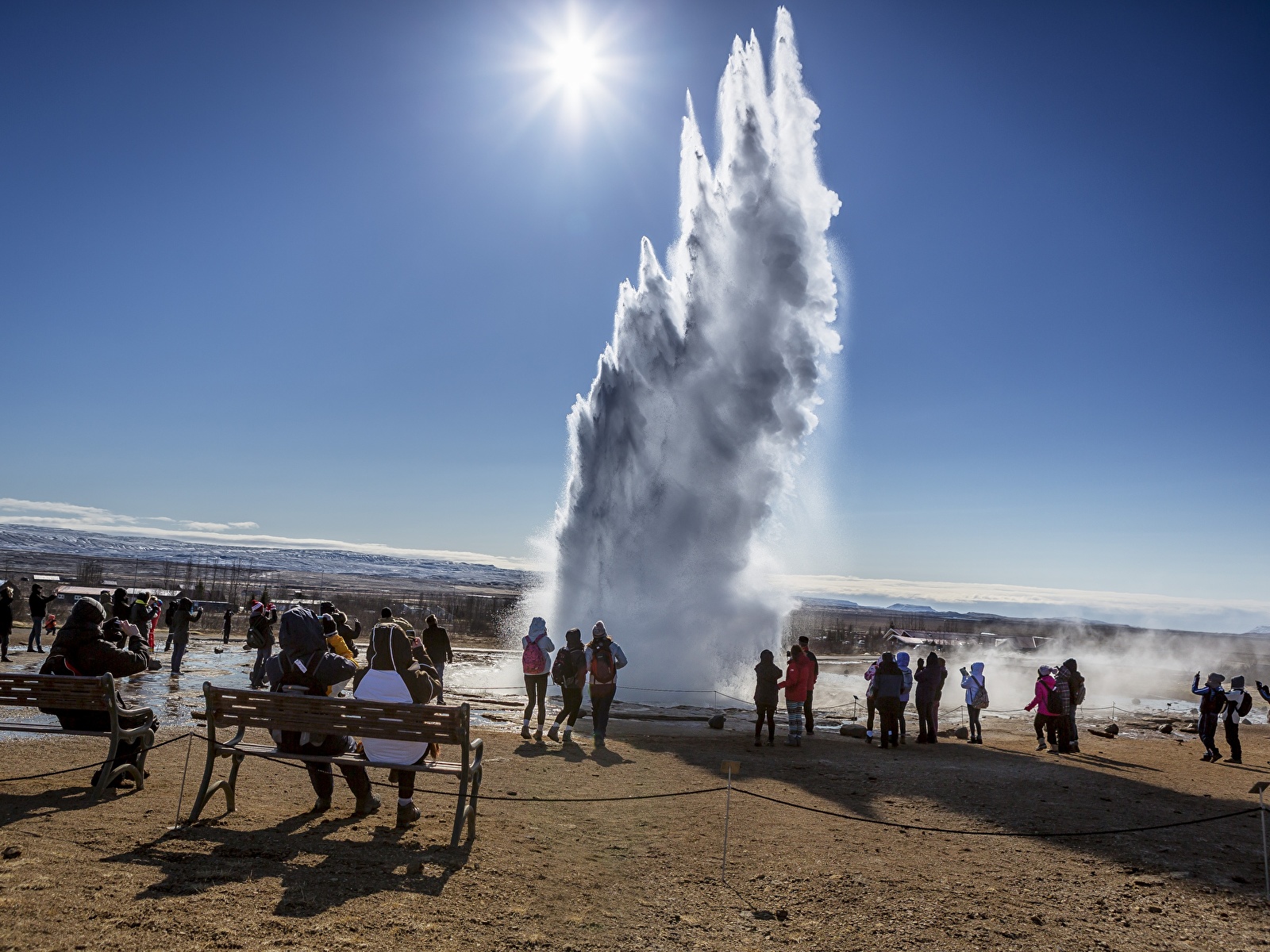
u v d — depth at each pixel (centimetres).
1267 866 683
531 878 609
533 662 1356
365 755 701
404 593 19300
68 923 454
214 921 475
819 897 616
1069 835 838
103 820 655
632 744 1389
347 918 499
